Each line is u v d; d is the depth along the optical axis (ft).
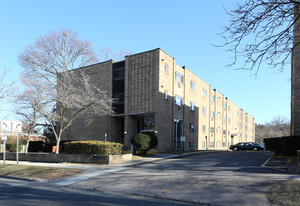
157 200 27.02
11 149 94.38
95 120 108.47
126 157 65.05
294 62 66.08
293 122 67.26
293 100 67.05
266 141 83.92
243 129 234.99
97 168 51.39
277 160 59.67
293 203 23.12
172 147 100.68
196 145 125.08
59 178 41.22
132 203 25.31
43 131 118.21
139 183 34.96
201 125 133.39
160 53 95.35
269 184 30.94
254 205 23.81
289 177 35.81
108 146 61.82
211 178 36.22
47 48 110.32
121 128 109.29
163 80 96.84
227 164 54.70
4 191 30.99
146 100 95.81
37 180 39.86
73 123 114.93
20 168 50.01
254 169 45.68
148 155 78.02
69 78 92.12
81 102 80.89
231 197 26.55
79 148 64.23
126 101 100.63
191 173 42.06
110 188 33.17
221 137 167.94
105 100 89.76
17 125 55.36
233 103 203.00
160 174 41.60
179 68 110.83
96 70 112.27
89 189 33.32
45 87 79.56
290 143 62.23
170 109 101.09
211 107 150.92
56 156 66.08
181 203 25.72
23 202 24.75
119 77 105.40
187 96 117.19
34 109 76.33
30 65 104.83
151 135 77.00
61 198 27.09
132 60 101.71
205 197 27.07
